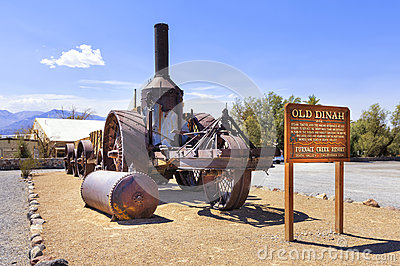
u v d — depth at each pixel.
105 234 4.59
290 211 4.27
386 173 17.36
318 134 4.61
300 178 14.09
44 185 10.81
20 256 3.91
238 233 4.61
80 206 6.84
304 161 4.47
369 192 9.64
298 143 4.45
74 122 34.56
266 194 8.50
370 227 5.04
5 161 20.70
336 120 4.77
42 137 31.44
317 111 4.63
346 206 6.86
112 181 5.63
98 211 6.29
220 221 5.42
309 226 5.02
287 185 4.30
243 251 3.80
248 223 5.28
